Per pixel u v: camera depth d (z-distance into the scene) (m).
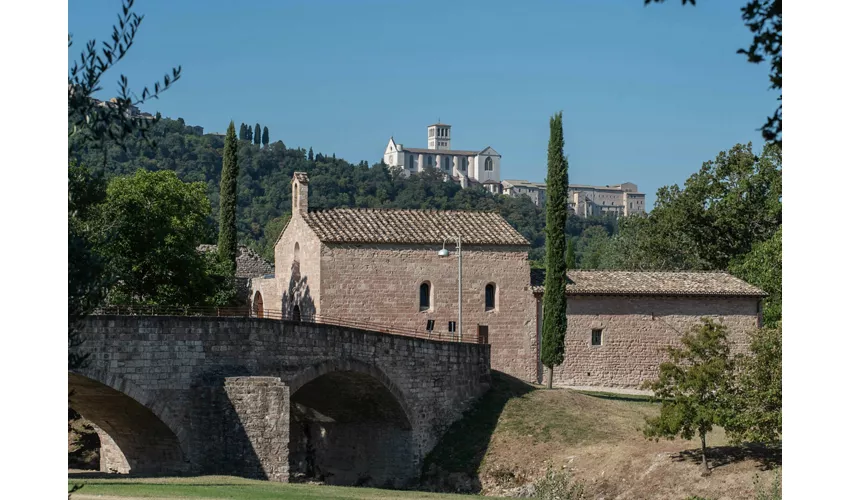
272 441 44.06
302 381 50.12
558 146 65.12
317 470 60.88
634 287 69.12
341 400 57.66
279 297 69.56
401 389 55.88
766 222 89.62
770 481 43.41
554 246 64.75
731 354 70.19
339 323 62.69
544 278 69.19
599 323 68.12
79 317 20.02
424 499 41.75
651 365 68.81
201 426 45.03
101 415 46.75
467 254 66.06
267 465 44.00
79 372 41.38
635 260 99.12
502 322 66.44
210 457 44.75
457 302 65.44
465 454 56.06
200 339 45.91
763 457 46.75
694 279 71.88
